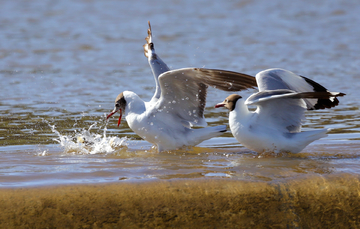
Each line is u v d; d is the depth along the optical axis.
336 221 7.38
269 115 10.06
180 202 7.06
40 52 30.12
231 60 27.44
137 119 10.89
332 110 15.34
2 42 32.94
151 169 8.51
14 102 16.80
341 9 48.75
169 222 7.00
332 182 7.65
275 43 33.59
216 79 10.23
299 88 10.88
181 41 34.78
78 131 12.66
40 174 8.02
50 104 16.47
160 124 10.88
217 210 7.11
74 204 6.86
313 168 8.55
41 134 12.23
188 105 10.78
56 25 41.72
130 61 27.86
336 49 30.72
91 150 10.65
